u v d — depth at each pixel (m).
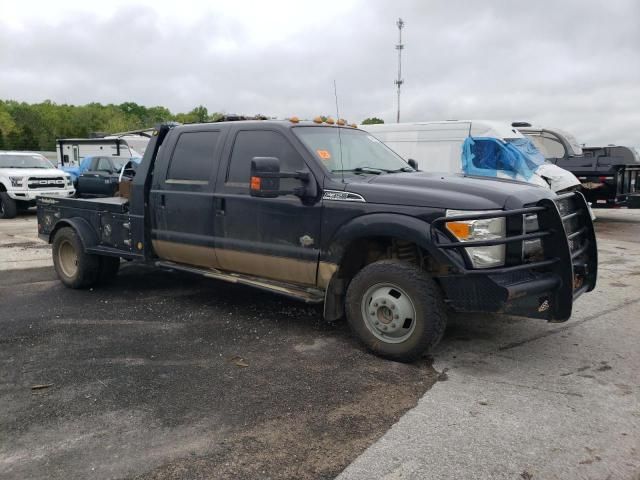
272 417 3.66
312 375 4.34
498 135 11.84
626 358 4.73
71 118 95.25
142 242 6.38
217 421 3.60
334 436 3.42
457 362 4.62
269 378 4.29
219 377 4.31
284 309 6.18
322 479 2.98
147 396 3.97
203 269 6.11
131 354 4.80
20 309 6.20
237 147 5.63
